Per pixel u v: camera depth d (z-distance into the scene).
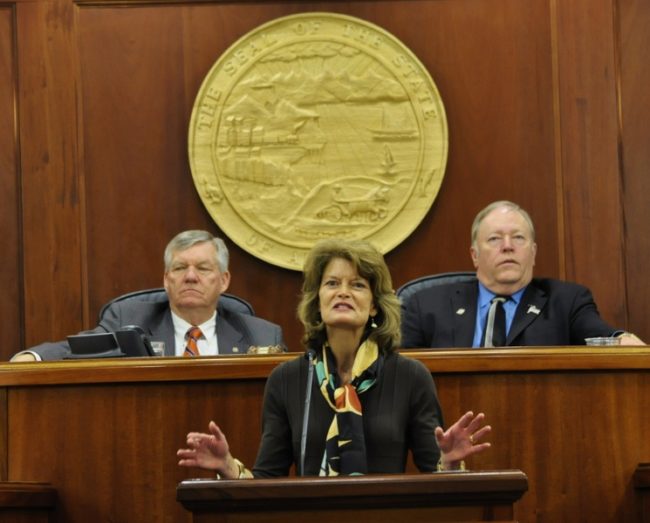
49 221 8.96
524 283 7.25
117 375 5.55
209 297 7.26
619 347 5.54
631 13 8.98
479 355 5.52
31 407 5.61
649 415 5.54
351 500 3.63
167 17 9.07
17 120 9.02
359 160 9.00
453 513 3.65
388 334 4.75
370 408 4.67
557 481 5.50
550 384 5.53
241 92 9.04
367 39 9.03
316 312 4.82
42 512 5.45
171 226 9.01
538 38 9.01
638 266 8.84
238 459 5.53
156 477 5.54
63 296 8.93
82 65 9.05
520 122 8.98
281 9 9.07
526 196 8.94
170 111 9.05
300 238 8.98
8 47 9.06
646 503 5.44
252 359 5.54
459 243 8.94
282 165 9.01
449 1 9.05
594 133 8.93
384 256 8.95
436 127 8.96
